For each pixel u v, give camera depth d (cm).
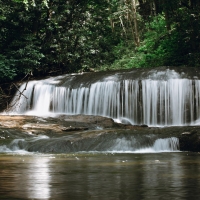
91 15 3316
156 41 3109
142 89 1953
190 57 2683
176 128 1456
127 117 1970
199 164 828
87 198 389
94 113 2031
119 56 3528
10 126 1570
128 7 3975
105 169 709
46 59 2883
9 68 2480
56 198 388
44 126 1588
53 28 2927
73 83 2148
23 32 2816
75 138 1361
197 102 1891
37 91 2227
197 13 2753
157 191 439
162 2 3061
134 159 975
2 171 674
